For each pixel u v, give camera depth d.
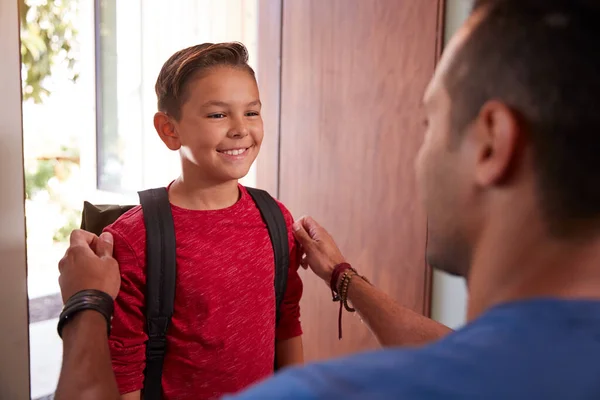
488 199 0.39
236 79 0.94
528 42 0.35
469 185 0.39
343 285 0.98
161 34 3.20
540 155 0.34
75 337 0.68
